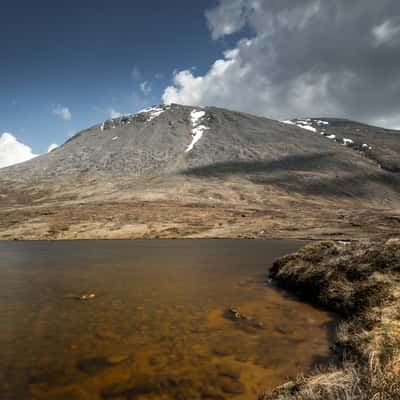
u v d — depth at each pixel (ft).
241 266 72.69
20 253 103.19
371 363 19.08
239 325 33.60
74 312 38.58
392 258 41.11
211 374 23.30
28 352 27.27
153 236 169.78
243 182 368.27
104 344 28.89
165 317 36.45
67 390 21.34
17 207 289.94
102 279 58.34
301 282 47.62
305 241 136.67
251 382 22.13
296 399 17.26
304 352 26.71
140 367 24.45
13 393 20.98
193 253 98.94
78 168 446.60
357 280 40.24
